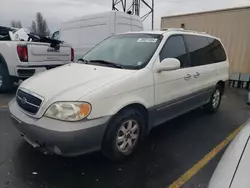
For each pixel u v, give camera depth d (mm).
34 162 3025
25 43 5996
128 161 3166
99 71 3229
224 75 5469
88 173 2855
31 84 3035
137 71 3221
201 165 3146
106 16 8398
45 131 2533
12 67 6121
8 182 2611
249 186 1370
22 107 2936
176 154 3428
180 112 4125
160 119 3646
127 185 2668
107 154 2938
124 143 3068
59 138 2480
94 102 2625
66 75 3164
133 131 3176
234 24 10094
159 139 3938
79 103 2561
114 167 3004
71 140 2494
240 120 5094
